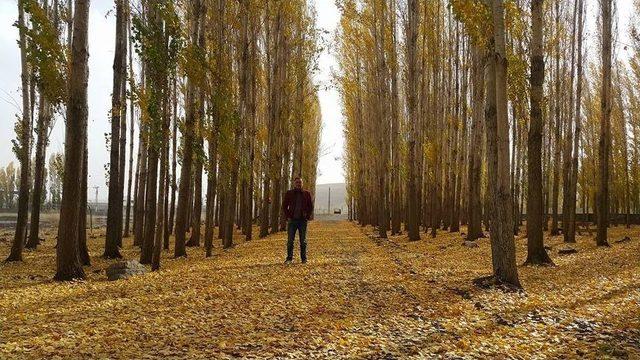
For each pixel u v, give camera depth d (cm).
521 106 1895
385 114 2814
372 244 2138
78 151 1099
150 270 1246
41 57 1202
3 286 992
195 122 1681
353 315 733
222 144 1750
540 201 1352
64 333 602
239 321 683
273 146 2897
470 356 536
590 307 782
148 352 525
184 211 1652
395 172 2975
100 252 1950
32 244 2075
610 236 2631
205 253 1784
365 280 1059
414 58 2388
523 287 979
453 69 3058
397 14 2620
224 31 1770
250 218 2583
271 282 1020
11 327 632
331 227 4391
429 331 641
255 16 2344
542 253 1348
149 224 1470
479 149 2262
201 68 1480
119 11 1706
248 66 2405
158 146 1268
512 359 529
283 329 643
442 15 2944
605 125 1966
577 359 527
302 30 2988
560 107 2619
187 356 512
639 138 3869
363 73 3531
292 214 1395
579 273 1156
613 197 4175
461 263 1370
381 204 2647
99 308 765
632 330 639
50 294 893
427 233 2958
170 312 738
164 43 1227
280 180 3247
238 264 1362
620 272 1141
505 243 972
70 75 1091
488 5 965
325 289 948
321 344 571
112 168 1722
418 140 2648
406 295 892
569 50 2527
